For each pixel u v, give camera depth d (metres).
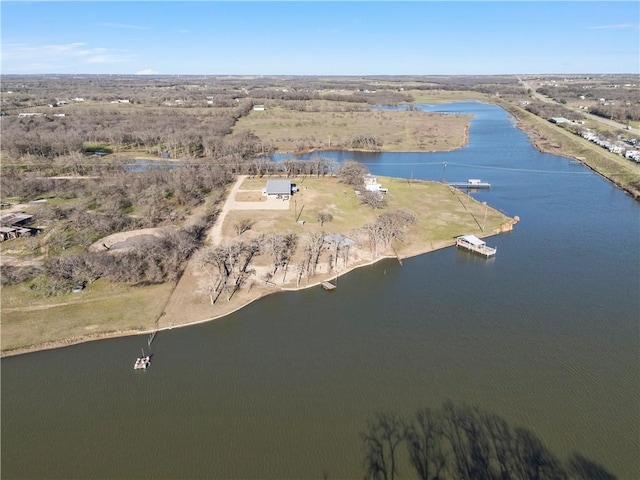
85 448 46.91
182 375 57.75
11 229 94.19
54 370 58.50
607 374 57.84
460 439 47.94
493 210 120.19
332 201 120.31
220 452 46.44
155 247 84.56
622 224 111.44
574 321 69.62
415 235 102.94
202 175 135.25
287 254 89.94
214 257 82.31
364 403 52.84
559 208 123.75
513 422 50.19
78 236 93.88
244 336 66.31
